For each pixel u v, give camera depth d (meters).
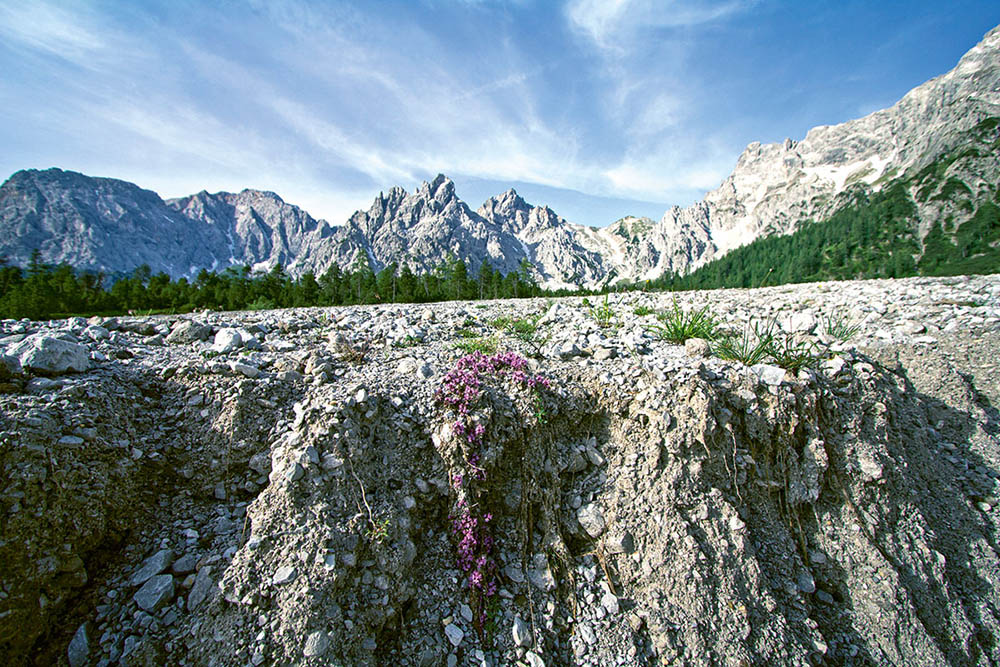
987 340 9.27
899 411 6.93
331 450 4.56
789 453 5.73
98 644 3.52
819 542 5.53
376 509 4.48
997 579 5.84
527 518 5.23
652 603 4.72
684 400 5.63
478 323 10.20
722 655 4.45
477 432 5.14
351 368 6.36
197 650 3.55
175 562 4.07
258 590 3.76
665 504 5.16
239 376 5.49
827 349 7.12
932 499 6.43
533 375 6.08
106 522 4.02
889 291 13.84
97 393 4.55
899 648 4.93
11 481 3.49
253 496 4.75
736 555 4.95
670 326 8.40
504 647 4.42
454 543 4.86
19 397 4.06
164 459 4.71
